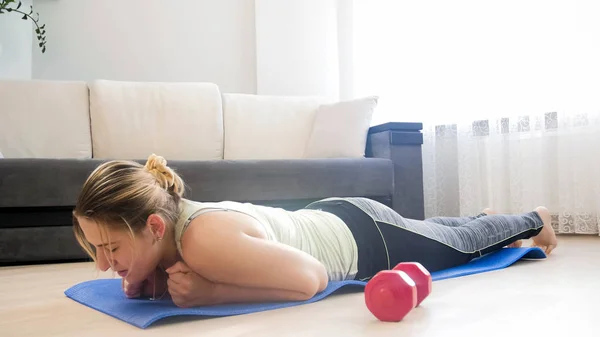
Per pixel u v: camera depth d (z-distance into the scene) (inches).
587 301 47.5
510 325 39.8
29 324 45.9
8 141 127.6
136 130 135.4
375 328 39.9
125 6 163.0
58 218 99.2
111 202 41.1
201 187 107.7
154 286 51.8
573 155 114.7
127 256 42.7
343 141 133.4
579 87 114.0
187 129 138.9
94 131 134.8
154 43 164.9
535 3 121.9
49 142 130.5
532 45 122.5
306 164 115.2
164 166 46.5
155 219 43.0
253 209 51.5
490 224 69.4
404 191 123.9
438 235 62.5
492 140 130.7
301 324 41.4
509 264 68.7
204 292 45.3
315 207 61.3
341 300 50.4
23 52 151.7
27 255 96.2
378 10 157.2
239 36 170.6
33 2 155.6
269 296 47.5
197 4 167.9
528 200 123.4
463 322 41.2
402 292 41.3
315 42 167.8
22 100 130.4
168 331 40.7
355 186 118.8
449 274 61.3
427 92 146.9
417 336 37.4
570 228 115.6
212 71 168.7
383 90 155.5
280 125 146.5
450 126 143.3
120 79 162.4
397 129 124.6
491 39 131.4
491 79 131.3
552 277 60.2
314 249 53.7
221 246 43.5
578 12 114.0
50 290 64.6
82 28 159.9
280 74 165.8
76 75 159.3
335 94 168.2
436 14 144.6
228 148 142.8
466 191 136.8
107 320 45.7
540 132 121.3
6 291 65.2
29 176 97.0
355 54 161.3
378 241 57.9
